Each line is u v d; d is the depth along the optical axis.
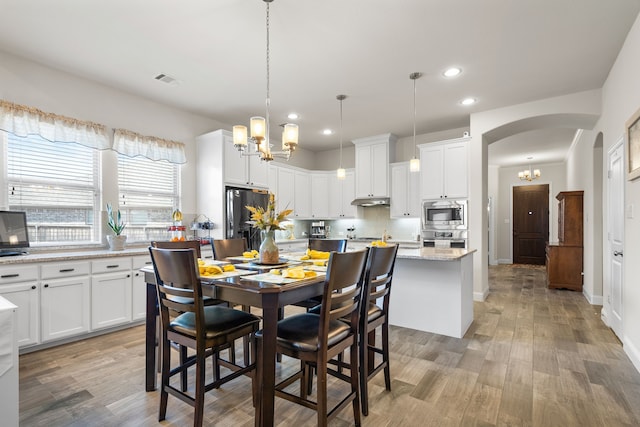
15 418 1.35
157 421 1.81
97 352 2.74
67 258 2.89
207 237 4.44
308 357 1.55
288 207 5.89
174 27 2.56
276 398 2.09
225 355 2.73
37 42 2.77
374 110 4.46
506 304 4.36
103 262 3.15
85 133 3.41
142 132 3.96
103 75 3.38
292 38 2.73
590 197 4.59
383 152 5.74
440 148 4.82
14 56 2.98
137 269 3.41
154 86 3.66
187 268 1.58
